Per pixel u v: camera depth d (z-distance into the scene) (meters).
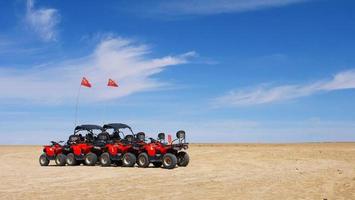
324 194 13.36
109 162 23.80
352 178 17.08
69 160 24.83
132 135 24.09
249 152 30.78
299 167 21.86
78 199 12.77
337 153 29.44
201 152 32.09
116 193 13.85
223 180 17.02
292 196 13.08
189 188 14.88
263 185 15.43
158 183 16.25
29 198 12.98
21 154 35.88
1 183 16.50
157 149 22.62
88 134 24.98
